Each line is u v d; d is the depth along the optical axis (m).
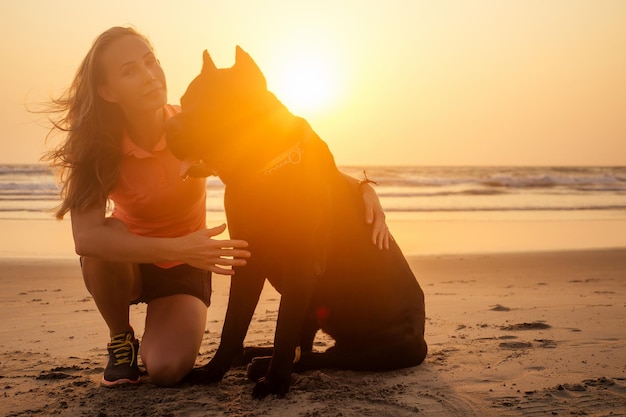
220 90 3.09
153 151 3.57
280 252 3.21
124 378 3.47
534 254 10.40
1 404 3.18
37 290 7.22
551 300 6.32
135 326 5.39
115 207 3.82
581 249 11.20
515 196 24.95
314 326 3.84
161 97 3.45
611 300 6.30
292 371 3.58
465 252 10.86
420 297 3.80
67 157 3.41
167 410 3.04
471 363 3.82
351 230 3.49
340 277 3.49
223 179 3.22
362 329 3.60
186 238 3.13
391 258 3.66
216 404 3.13
